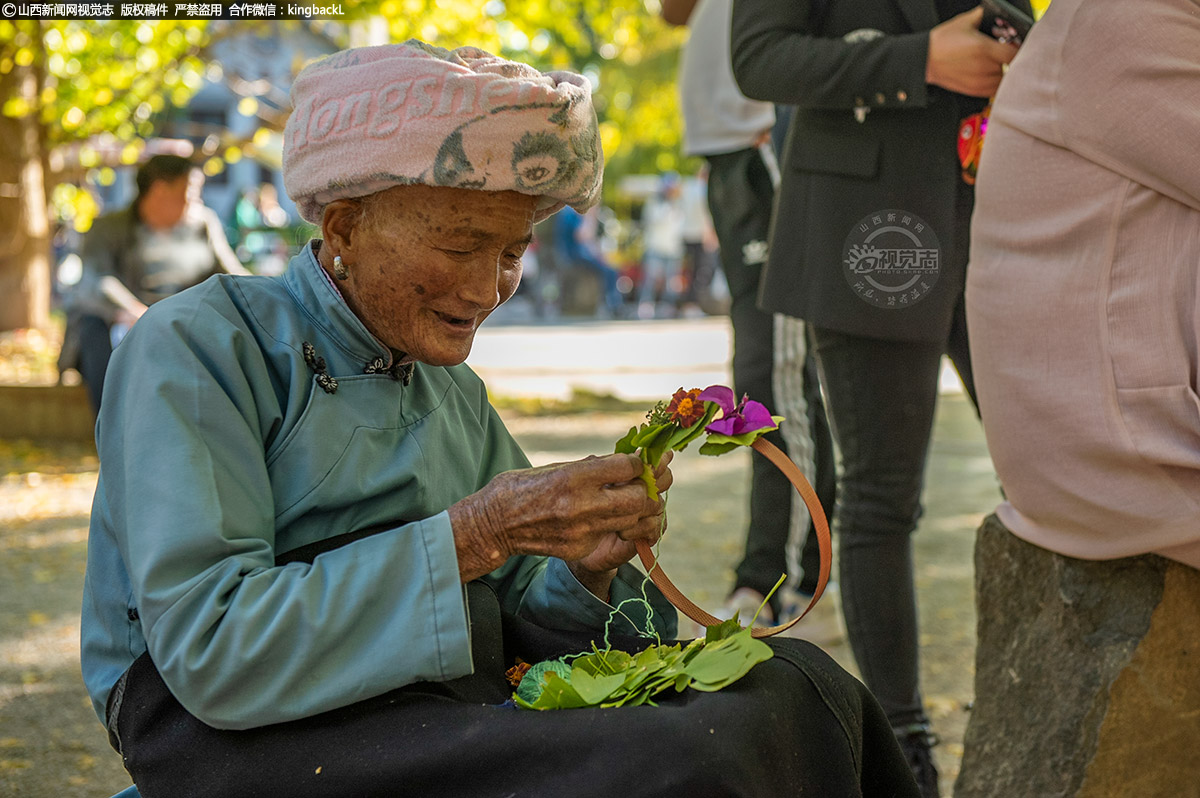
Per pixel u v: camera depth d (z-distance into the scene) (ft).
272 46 36.52
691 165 76.43
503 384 31.24
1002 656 7.32
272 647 4.19
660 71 65.98
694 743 4.01
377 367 5.07
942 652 11.29
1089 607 6.79
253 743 4.30
